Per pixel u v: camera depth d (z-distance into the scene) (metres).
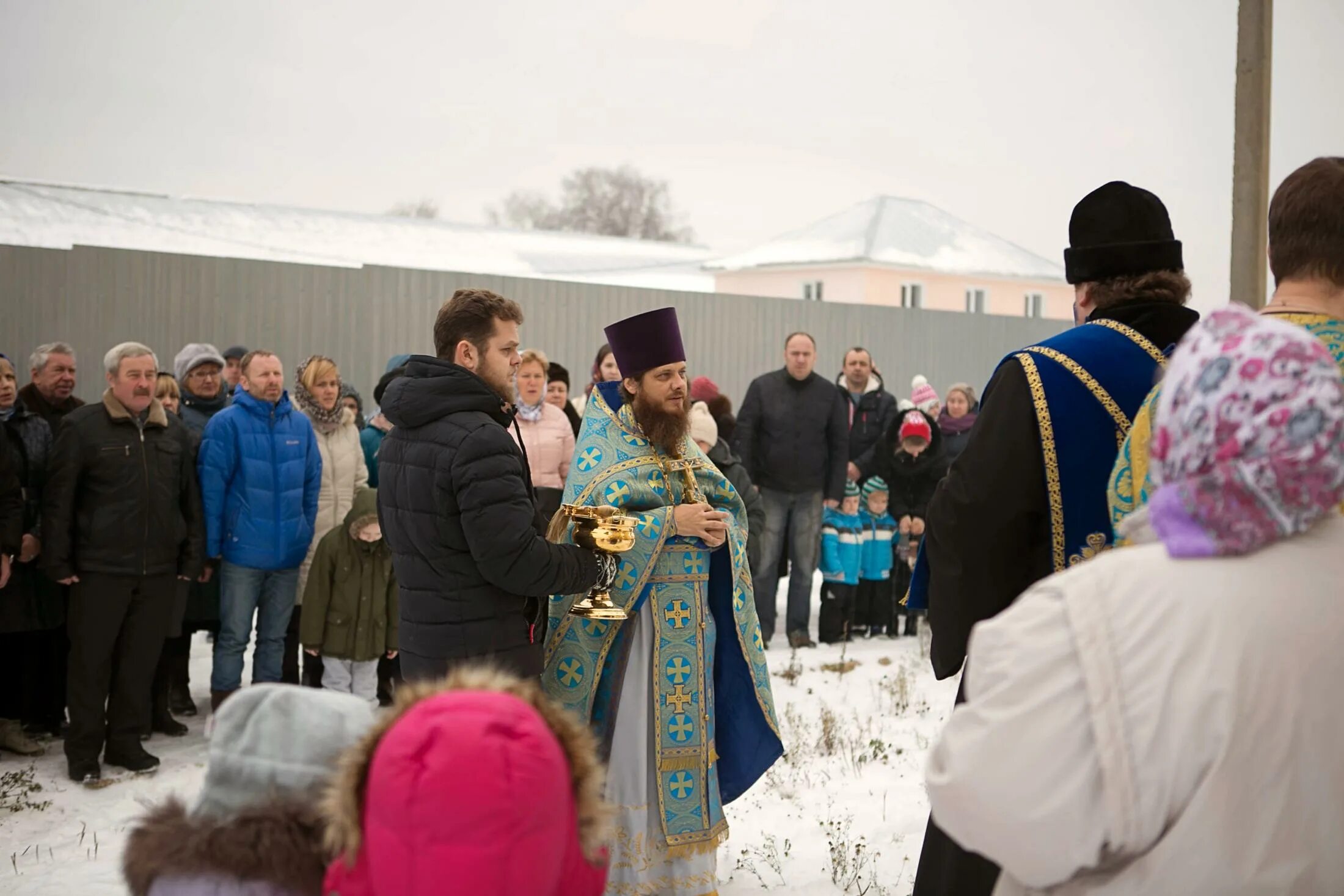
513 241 31.92
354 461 6.34
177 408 6.75
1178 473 1.34
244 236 26.00
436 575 3.08
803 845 4.19
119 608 4.93
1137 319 2.45
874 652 7.66
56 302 12.38
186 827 1.62
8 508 5.01
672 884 3.45
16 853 4.11
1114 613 1.33
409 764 1.35
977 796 1.34
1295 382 1.26
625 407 3.62
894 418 8.07
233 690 5.75
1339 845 1.27
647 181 51.09
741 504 3.71
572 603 3.47
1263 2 6.27
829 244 33.66
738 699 3.66
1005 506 2.37
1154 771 1.27
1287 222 1.99
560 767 1.41
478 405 3.11
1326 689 1.27
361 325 13.56
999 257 34.28
